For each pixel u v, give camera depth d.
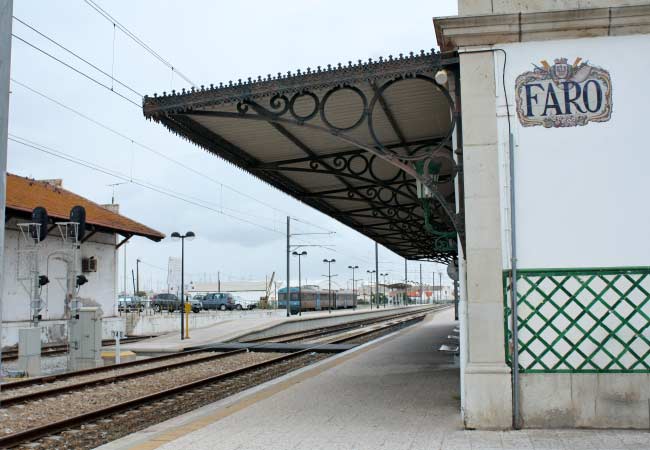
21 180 30.22
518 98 7.42
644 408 6.91
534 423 7.07
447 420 7.65
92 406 11.46
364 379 11.77
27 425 9.74
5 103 5.43
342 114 10.28
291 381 11.55
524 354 7.16
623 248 7.14
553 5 7.44
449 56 7.71
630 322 7.03
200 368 17.55
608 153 7.25
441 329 29.92
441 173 13.51
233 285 111.19
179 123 10.02
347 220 20.52
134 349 22.94
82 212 19.42
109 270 32.16
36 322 18.64
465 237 7.45
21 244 26.02
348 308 84.00
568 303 7.13
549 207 7.27
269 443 6.63
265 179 14.10
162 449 6.47
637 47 7.29
